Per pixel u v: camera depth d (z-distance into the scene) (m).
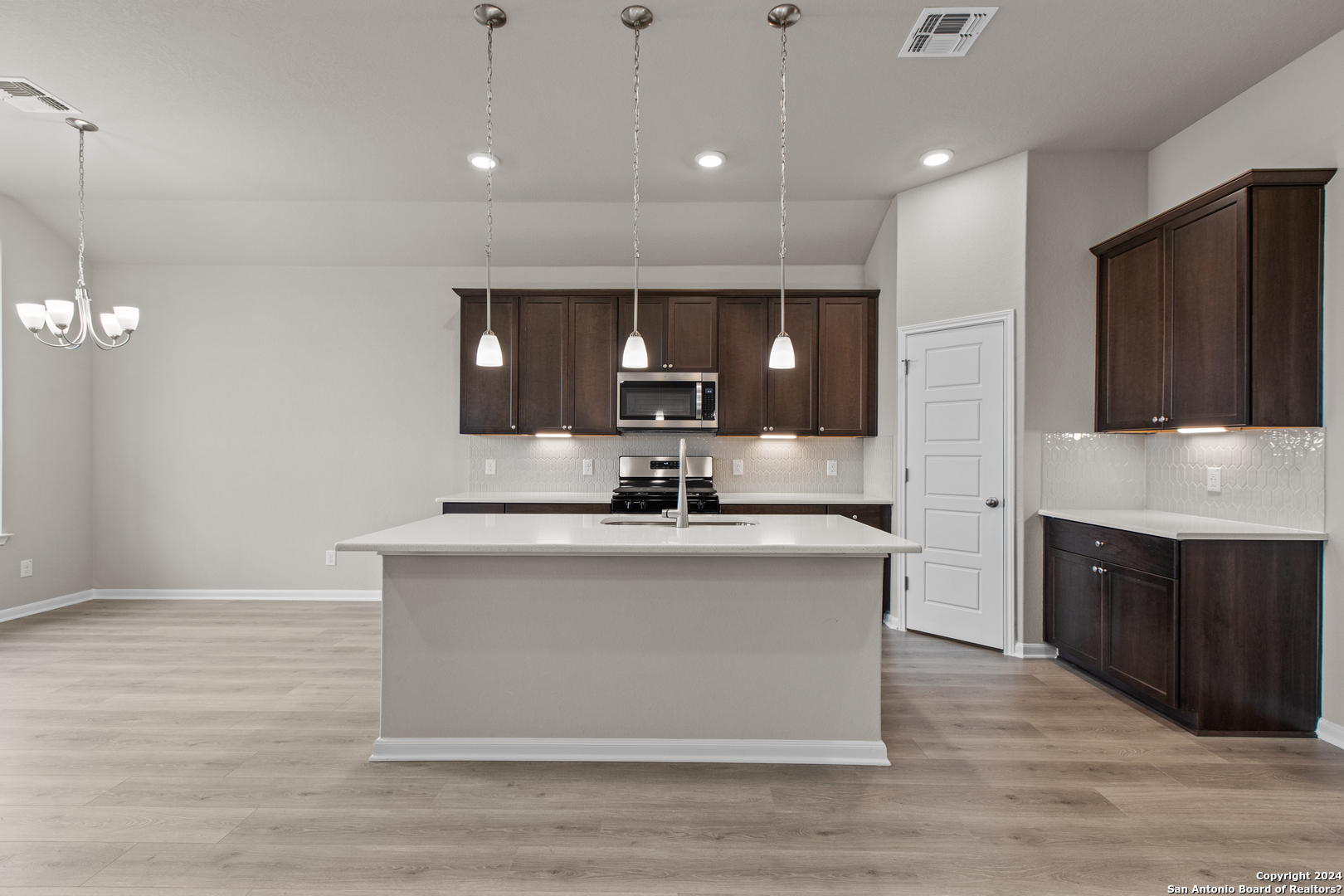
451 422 4.93
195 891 1.64
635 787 2.17
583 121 3.25
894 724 2.67
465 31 2.53
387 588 2.36
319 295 4.89
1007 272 3.61
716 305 4.61
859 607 2.37
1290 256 2.55
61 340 4.55
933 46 2.64
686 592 2.37
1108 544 3.02
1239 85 2.92
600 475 4.95
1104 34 2.55
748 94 3.00
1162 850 1.83
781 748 2.36
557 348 4.64
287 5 2.38
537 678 2.37
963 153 3.59
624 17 2.43
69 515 4.64
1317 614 2.56
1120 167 3.55
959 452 3.82
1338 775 2.25
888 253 4.37
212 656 3.49
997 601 3.65
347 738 2.52
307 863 1.75
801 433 4.59
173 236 4.58
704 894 1.65
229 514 4.88
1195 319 2.83
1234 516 2.98
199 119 3.23
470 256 4.80
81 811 1.99
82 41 2.58
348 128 3.32
